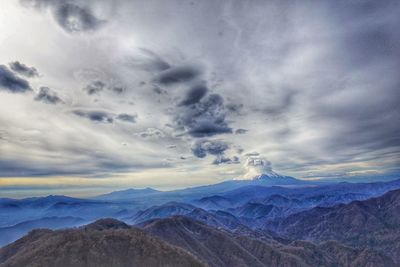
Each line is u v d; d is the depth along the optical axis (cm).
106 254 15588
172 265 15912
